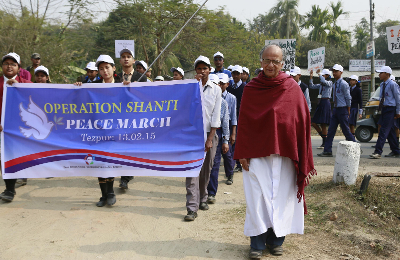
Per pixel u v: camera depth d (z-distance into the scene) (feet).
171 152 16.03
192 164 15.89
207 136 16.34
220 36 58.44
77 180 21.49
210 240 13.29
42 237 13.34
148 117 16.40
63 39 48.78
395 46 36.14
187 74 75.41
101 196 18.54
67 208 16.63
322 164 26.45
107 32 56.13
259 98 11.62
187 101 16.12
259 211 11.49
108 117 16.61
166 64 66.49
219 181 22.29
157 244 12.93
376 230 13.78
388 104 28.37
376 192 16.60
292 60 31.94
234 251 12.38
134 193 19.24
